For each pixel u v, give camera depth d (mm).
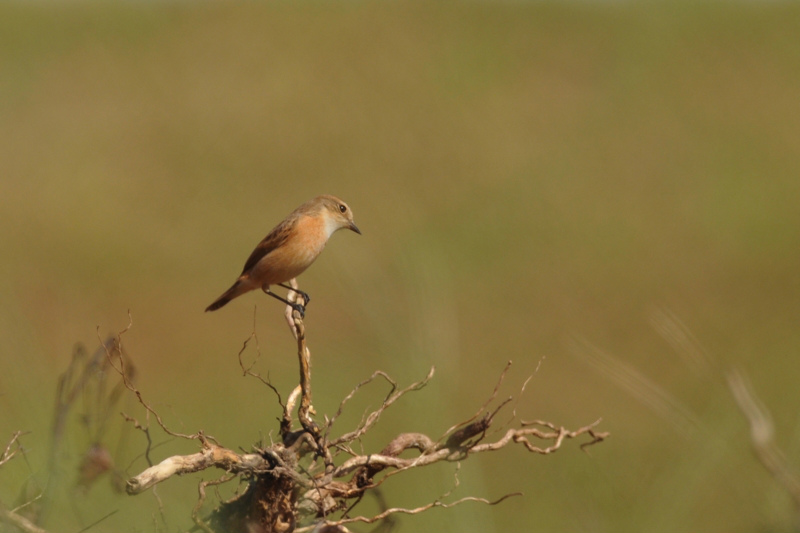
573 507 3395
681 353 3037
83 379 3141
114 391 3262
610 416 9062
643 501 3178
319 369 4039
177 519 3447
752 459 2734
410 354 3312
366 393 6492
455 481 3846
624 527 3160
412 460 3830
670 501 3074
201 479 3783
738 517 2746
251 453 3719
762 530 2586
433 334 3322
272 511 3633
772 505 2566
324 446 3836
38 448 2951
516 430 3965
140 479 3199
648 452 6551
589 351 3332
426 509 3789
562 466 3654
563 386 10234
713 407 2934
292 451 3873
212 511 3699
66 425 2971
